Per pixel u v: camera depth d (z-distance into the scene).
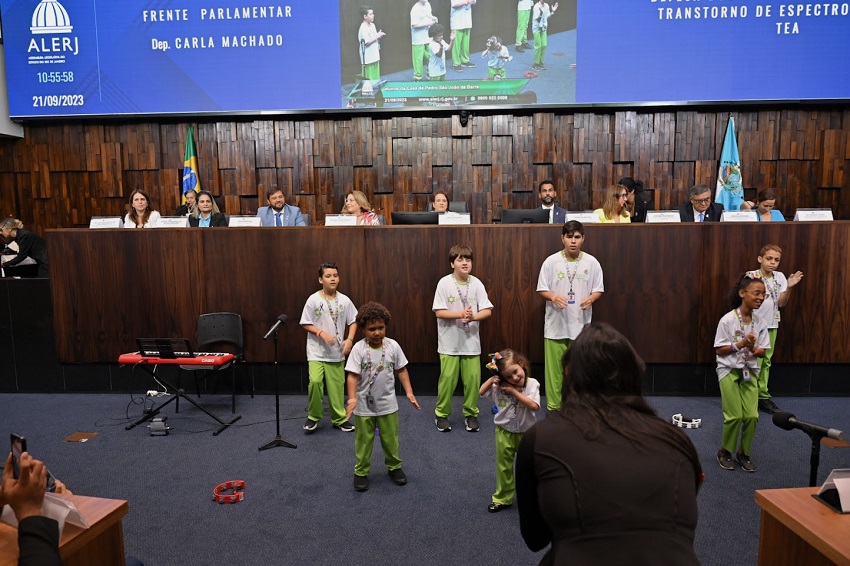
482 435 4.17
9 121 7.46
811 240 4.70
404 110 7.17
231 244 4.97
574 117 7.24
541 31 6.93
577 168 7.31
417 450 3.91
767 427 4.25
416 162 7.40
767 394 4.64
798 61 6.75
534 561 2.63
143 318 5.07
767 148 7.07
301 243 4.93
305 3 7.07
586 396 1.35
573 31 6.89
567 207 7.34
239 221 5.16
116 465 3.71
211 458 3.80
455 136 7.35
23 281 5.18
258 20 7.12
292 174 7.52
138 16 7.17
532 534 1.40
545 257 4.81
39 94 7.35
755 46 6.76
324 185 7.50
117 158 7.59
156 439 4.14
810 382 4.90
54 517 1.52
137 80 7.26
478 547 2.74
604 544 1.14
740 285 3.51
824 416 4.46
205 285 5.01
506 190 7.37
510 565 2.60
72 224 7.72
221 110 7.25
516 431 2.97
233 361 4.60
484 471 3.57
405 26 7.05
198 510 3.12
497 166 7.33
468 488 3.35
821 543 1.51
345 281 4.93
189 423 4.45
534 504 1.34
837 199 7.13
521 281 4.84
